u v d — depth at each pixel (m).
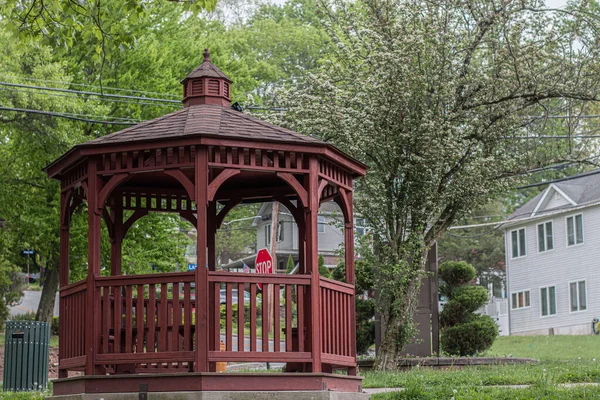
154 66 29.09
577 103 21.56
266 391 8.76
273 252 30.39
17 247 31.91
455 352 21.16
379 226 18.31
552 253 39.25
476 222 52.28
